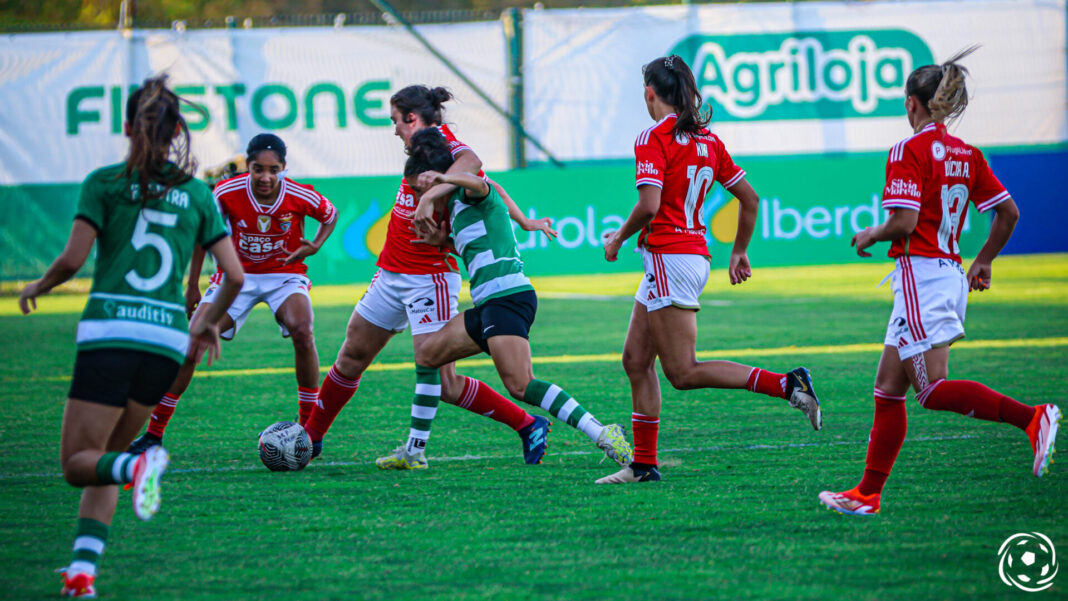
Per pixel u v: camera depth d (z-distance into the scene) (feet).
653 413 56.39
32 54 189.88
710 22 200.03
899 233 46.24
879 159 185.16
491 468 61.16
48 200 190.70
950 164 46.78
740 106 200.95
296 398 88.38
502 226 57.93
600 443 55.83
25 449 68.69
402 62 197.57
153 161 38.37
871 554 42.16
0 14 285.84
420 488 55.88
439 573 40.60
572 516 49.14
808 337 119.34
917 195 45.93
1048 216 194.29
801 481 55.83
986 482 54.44
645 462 56.54
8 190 189.26
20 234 189.88
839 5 200.64
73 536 47.19
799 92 201.05
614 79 199.93
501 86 199.11
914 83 47.85
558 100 199.52
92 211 37.96
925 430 69.21
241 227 66.44
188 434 73.31
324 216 68.08
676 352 55.11
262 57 195.00
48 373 104.27
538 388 56.24
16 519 50.49
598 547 43.86
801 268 210.79
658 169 53.36
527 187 180.86
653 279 54.90
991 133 204.54
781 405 80.89
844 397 83.51
